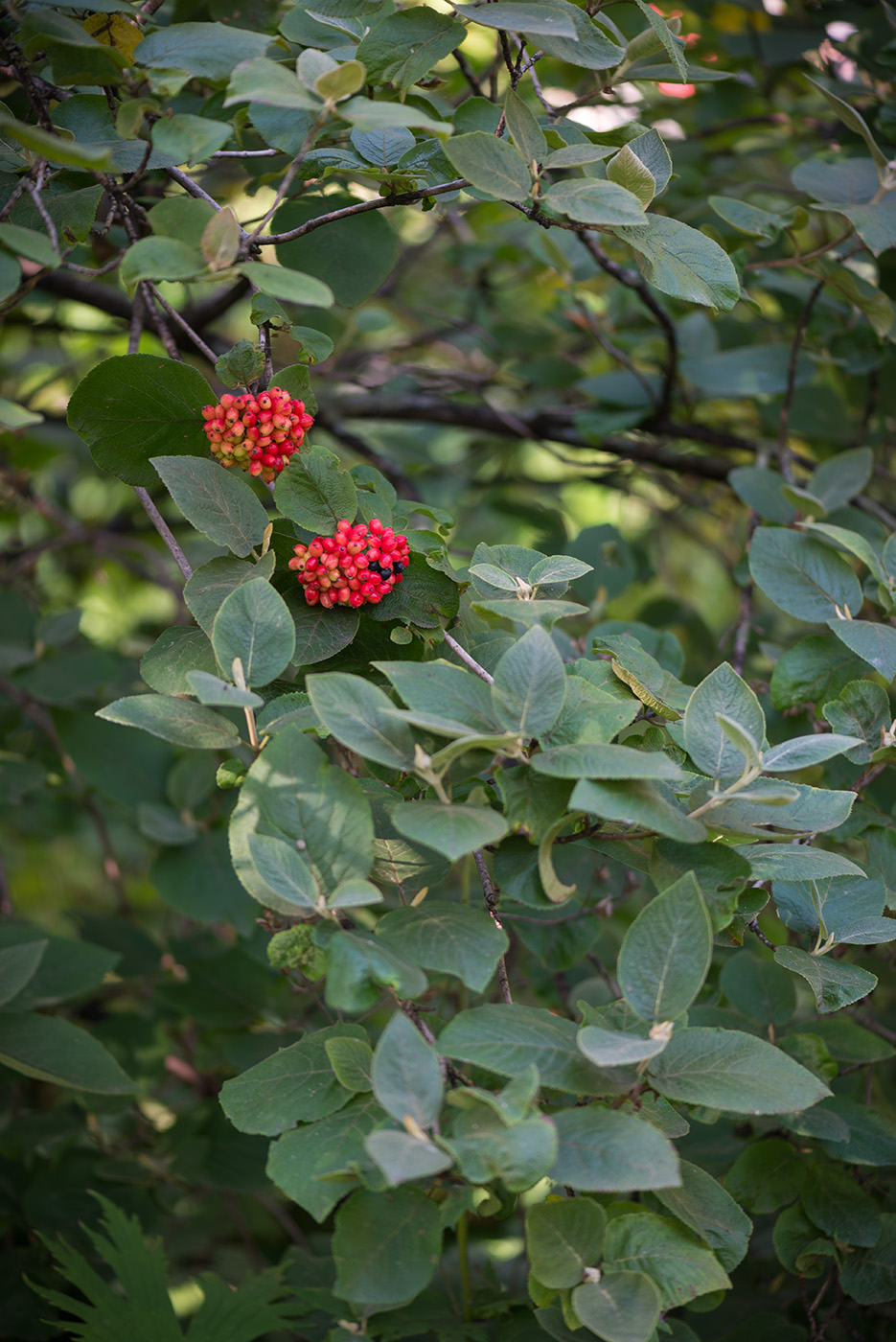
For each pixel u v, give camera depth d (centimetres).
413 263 315
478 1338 133
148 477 140
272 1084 130
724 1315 160
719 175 230
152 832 192
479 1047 125
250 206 228
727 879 130
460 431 342
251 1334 144
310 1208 125
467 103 139
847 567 152
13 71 140
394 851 136
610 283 249
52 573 324
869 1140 145
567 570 138
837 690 152
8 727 241
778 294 220
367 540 136
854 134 208
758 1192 146
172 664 136
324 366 273
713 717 132
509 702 128
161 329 150
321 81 128
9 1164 190
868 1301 143
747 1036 128
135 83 136
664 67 147
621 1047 124
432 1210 126
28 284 141
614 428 221
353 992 124
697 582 353
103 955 173
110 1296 145
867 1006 162
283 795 129
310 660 136
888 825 148
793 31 219
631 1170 122
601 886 171
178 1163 186
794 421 213
